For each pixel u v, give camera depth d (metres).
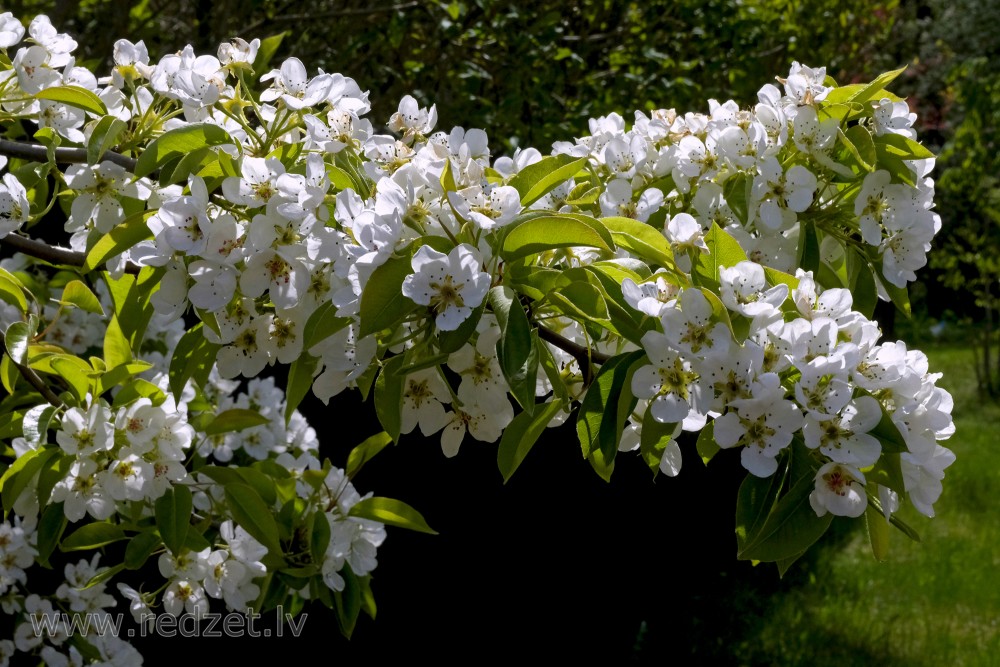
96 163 0.85
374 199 0.82
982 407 4.18
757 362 0.74
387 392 0.81
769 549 0.75
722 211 0.94
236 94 0.87
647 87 2.33
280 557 0.98
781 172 0.91
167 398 0.94
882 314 4.65
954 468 3.31
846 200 0.95
